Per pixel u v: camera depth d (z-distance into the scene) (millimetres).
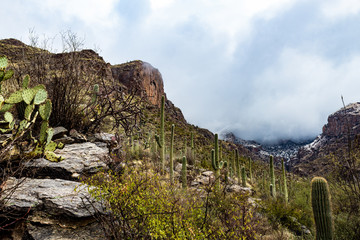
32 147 2971
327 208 4375
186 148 14984
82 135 4801
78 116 5023
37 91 2785
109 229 2303
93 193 2586
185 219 2465
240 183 12383
